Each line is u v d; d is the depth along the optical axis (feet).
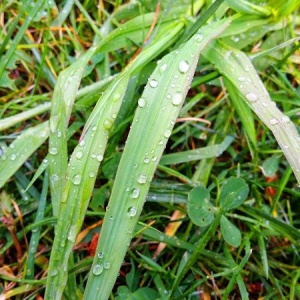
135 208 0.30
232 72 0.36
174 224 0.40
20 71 0.44
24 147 0.37
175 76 0.32
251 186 0.41
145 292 0.36
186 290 0.38
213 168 0.43
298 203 0.42
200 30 0.35
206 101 0.44
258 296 0.39
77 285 0.38
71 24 0.45
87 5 0.45
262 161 0.42
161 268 0.37
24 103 0.42
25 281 0.36
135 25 0.40
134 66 0.36
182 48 0.33
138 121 0.31
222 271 0.38
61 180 0.34
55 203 0.34
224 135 0.43
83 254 0.39
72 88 0.35
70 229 0.30
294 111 0.39
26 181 0.40
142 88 0.42
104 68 0.43
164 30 0.40
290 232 0.38
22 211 0.39
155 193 0.39
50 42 0.44
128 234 0.30
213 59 0.37
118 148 0.41
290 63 0.43
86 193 0.31
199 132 0.43
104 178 0.40
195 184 0.40
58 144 0.34
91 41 0.45
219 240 0.40
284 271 0.39
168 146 0.43
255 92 0.34
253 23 0.39
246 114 0.39
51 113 0.35
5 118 0.39
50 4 0.43
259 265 0.39
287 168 0.39
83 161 0.31
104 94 0.33
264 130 0.42
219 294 0.38
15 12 0.44
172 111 0.31
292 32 0.42
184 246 0.37
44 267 0.38
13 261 0.39
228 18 0.36
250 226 0.39
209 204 0.36
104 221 0.30
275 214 0.41
